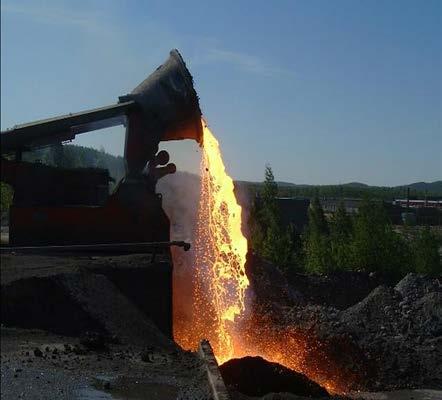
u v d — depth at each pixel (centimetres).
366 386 1709
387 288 2712
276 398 1049
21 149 1552
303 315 2477
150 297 1748
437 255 3609
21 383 976
